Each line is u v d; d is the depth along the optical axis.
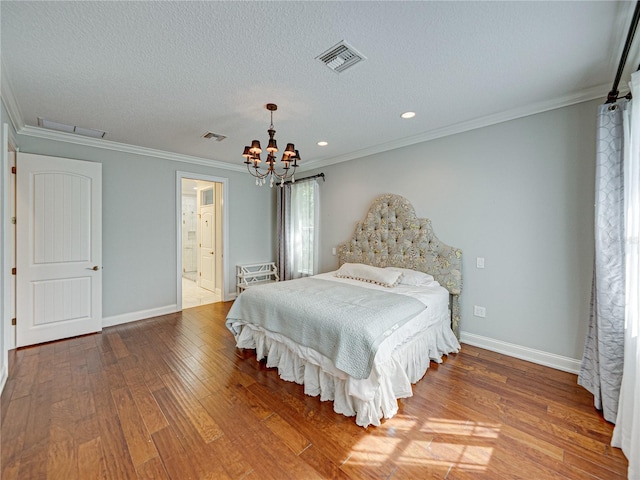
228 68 2.03
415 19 1.56
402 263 3.59
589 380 2.24
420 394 2.22
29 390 2.24
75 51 1.82
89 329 3.45
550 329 2.64
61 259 3.25
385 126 3.14
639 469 1.42
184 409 2.03
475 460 1.59
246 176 5.29
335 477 1.48
